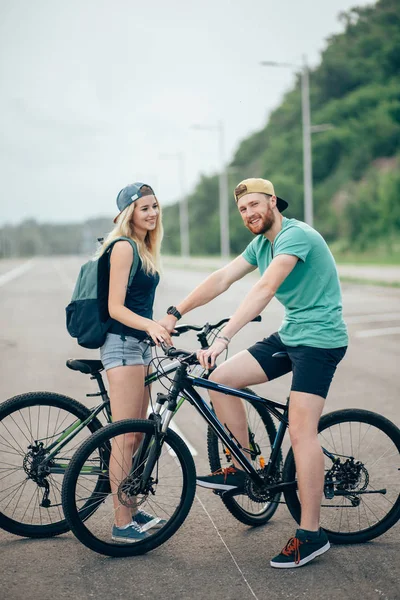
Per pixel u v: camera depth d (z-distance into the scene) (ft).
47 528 12.93
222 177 148.46
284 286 12.22
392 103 215.92
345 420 12.83
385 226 173.37
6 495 13.99
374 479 13.50
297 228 12.07
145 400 13.42
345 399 23.17
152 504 13.28
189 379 12.30
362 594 10.48
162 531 12.35
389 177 178.60
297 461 11.96
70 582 11.05
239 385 12.64
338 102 228.43
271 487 12.59
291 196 209.87
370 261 139.23
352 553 12.09
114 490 12.19
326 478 12.73
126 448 12.20
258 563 11.70
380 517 12.89
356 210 179.83
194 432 19.83
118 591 10.72
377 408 21.80
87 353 34.14
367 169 203.51
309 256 12.01
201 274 124.16
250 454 12.91
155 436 12.21
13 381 27.02
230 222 263.49
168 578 11.16
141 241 12.98
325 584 10.85
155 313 51.13
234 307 55.83
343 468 12.78
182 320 46.83
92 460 12.23
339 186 205.87
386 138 205.46
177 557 11.98
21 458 14.97
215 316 48.96
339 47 259.80
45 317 51.83
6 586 10.91
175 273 129.59
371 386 25.18
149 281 12.81
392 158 200.34
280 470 12.98
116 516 12.26
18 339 39.65
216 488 12.62
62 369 29.60
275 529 13.19
